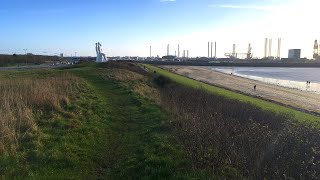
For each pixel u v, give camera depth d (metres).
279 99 31.58
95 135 10.99
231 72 89.81
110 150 9.55
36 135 9.99
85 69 43.75
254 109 15.94
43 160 8.20
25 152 8.63
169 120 12.37
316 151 7.63
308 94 37.97
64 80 26.59
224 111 15.50
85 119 13.22
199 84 36.03
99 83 30.88
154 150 8.91
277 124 12.38
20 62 87.19
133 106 17.53
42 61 97.69
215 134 9.38
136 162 8.20
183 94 22.77
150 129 11.59
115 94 23.33
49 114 13.20
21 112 11.88
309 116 17.12
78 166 8.12
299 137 8.67
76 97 18.81
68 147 9.30
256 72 93.94
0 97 14.77
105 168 8.18
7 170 7.44
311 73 91.25
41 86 19.77
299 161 7.17
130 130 12.05
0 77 30.58
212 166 7.52
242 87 43.88
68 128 11.41
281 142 8.34
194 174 7.04
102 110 15.70
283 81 61.44
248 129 9.98
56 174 7.49
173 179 6.98
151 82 36.41
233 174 7.08
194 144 8.65
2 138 9.16
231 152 7.96
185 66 111.25
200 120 11.69
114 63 57.69
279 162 7.29
